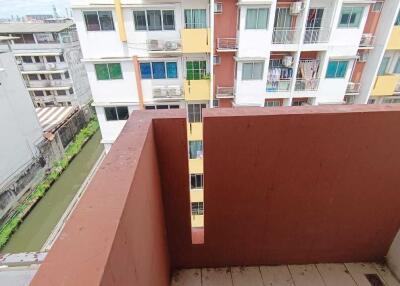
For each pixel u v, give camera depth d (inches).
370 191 79.4
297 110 67.1
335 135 68.5
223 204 80.7
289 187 77.8
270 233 88.6
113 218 34.2
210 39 270.2
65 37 678.5
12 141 432.5
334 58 299.0
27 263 151.8
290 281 90.9
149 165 59.4
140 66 290.4
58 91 709.3
